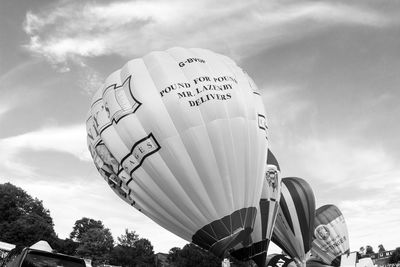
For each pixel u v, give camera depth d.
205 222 18.33
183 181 18.19
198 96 18.80
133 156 18.84
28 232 67.50
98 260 73.44
